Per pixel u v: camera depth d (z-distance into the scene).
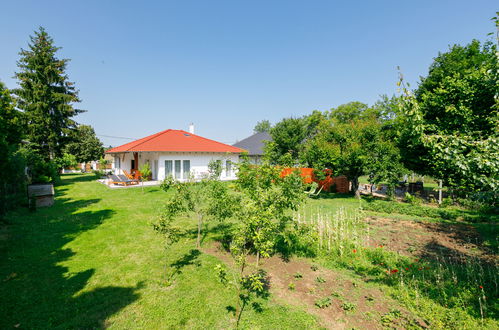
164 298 4.68
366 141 15.29
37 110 25.59
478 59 14.15
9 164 10.60
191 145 23.94
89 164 44.09
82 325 3.92
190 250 6.98
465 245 7.34
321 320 4.05
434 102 11.42
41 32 27.56
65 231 8.58
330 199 16.00
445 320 3.95
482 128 8.47
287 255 6.78
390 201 14.76
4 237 7.87
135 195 15.87
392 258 6.40
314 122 34.84
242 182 6.16
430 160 11.73
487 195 4.18
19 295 4.70
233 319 4.10
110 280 5.32
